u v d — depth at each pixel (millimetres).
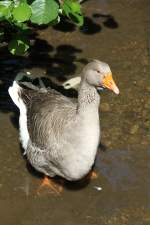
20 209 7430
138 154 8266
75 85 9602
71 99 8086
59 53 10406
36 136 7375
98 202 7555
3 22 7625
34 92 8109
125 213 7367
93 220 7266
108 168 8039
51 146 7098
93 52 10492
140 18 11469
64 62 10180
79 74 9875
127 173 7973
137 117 8945
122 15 11555
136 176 7934
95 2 11875
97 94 6863
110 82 6867
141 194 7664
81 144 6844
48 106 7520
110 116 8945
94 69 6832
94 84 6828
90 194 7676
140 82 9727
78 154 6898
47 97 7812
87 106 6797
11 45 7590
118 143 8453
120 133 8625
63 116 7086
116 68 10062
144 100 9320
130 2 11867
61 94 8539
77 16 7125
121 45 10688
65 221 7262
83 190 7734
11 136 8586
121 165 8094
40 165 7543
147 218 7273
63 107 7328
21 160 8188
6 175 7934
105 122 8820
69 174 7180
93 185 7809
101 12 11617
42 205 7504
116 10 11703
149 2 11852
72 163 6992
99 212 7395
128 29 11125
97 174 7949
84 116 6809
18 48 7586
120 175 7945
